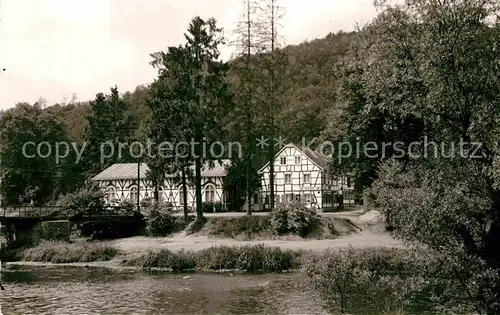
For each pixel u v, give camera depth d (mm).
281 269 33344
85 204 50312
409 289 20625
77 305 23953
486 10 17969
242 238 45031
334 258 20891
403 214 18328
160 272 34281
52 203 61875
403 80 18953
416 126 27172
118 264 37781
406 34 18906
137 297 25719
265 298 24484
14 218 46469
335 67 47406
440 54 17781
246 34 50469
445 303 20234
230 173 51688
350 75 42781
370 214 47812
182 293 26547
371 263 29703
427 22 18156
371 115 40031
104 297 25875
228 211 62500
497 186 16656
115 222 49625
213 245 41000
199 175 49594
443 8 17859
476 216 18312
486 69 18078
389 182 20234
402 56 19109
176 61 50750
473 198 17984
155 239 47344
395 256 30562
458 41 17797
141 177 66375
